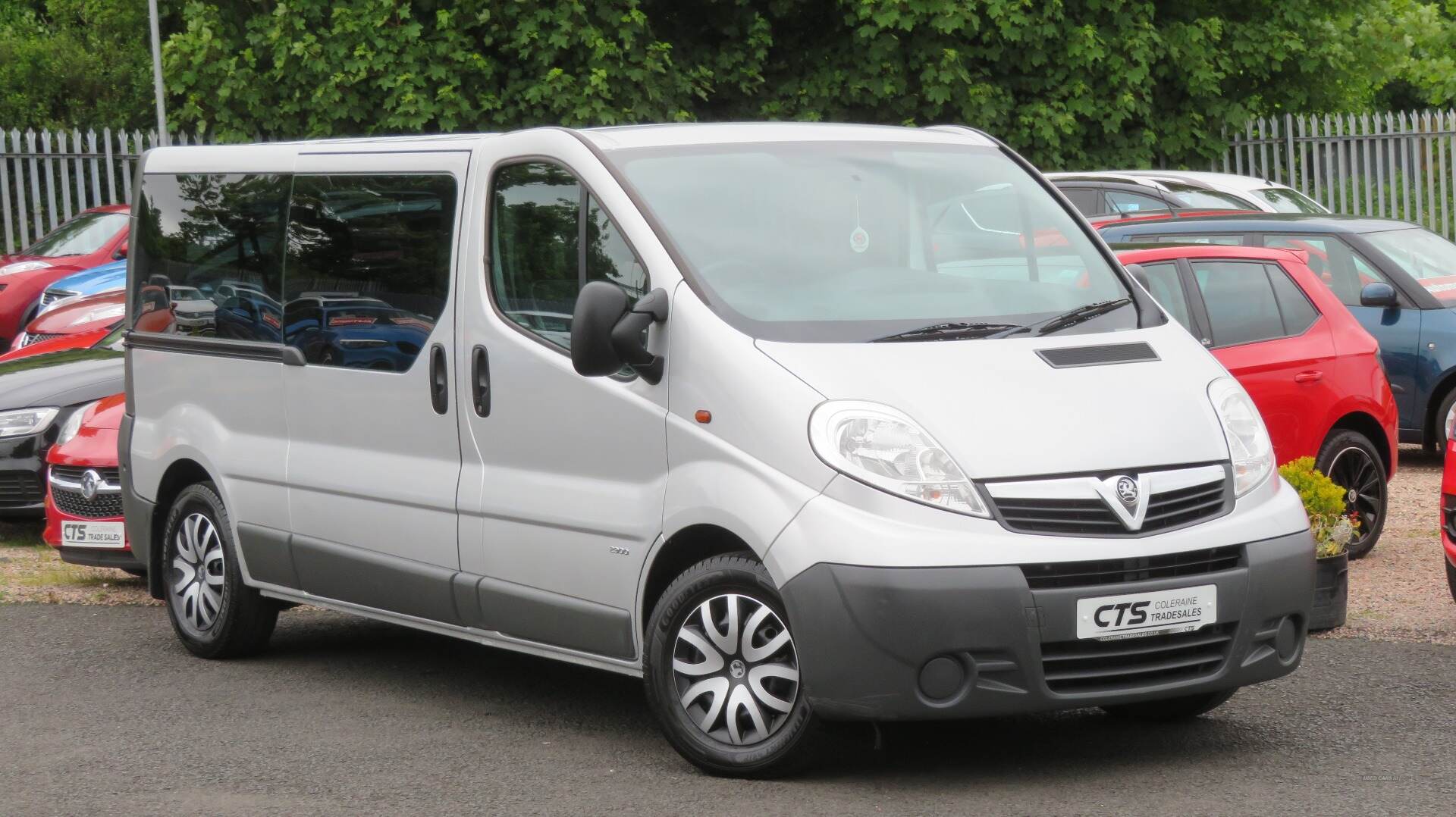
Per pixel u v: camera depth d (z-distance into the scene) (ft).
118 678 24.29
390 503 21.86
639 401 18.62
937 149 21.65
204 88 72.95
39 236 69.67
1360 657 23.15
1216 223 41.47
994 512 16.60
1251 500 17.88
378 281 22.34
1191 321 30.22
